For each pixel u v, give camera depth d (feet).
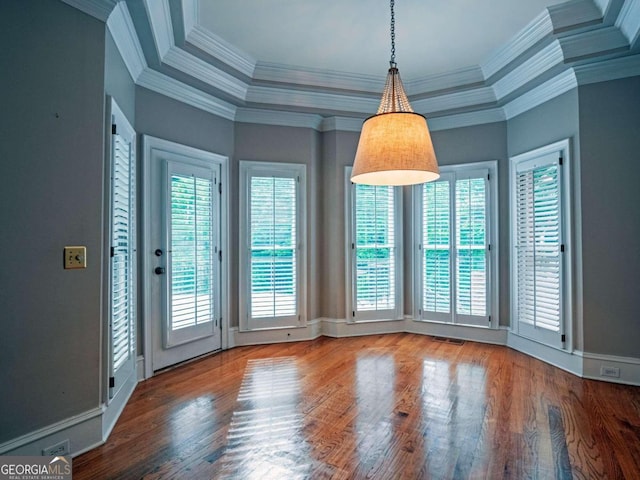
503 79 11.98
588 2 8.71
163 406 8.53
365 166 6.64
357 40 10.64
